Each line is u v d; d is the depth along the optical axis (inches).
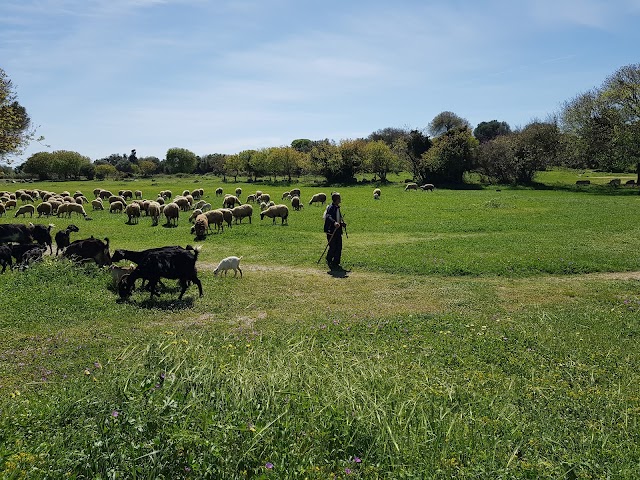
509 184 2345.0
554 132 2297.0
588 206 1302.9
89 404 213.8
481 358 318.0
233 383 232.2
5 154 769.6
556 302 470.0
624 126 1941.4
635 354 317.4
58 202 1409.9
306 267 630.5
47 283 494.0
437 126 3880.4
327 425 204.4
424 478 176.7
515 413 233.0
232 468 179.6
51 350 334.3
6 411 217.2
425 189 2162.9
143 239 876.6
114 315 418.9
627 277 565.6
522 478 180.7
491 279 562.9
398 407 222.4
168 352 271.0
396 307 457.4
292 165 3129.9
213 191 2315.5
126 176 4180.6
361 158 2815.0
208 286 524.7
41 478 168.1
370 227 983.6
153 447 183.6
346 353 314.3
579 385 269.7
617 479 179.6
